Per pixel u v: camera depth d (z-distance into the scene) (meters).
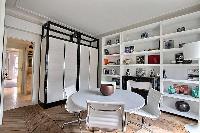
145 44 5.23
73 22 5.29
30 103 5.02
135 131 2.89
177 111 3.95
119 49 6.12
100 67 6.74
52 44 4.77
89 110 2.02
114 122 1.98
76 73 5.66
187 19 4.13
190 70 4.05
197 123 3.38
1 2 3.09
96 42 6.96
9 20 4.35
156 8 4.12
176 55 4.38
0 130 2.88
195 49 2.60
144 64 4.89
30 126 3.11
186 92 4.13
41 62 5.04
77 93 2.88
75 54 5.65
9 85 9.34
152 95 2.92
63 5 3.99
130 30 5.32
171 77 4.43
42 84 4.80
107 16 4.73
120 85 5.58
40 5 4.02
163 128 3.08
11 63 14.27
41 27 5.16
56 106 4.72
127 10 4.27
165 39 4.63
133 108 2.00
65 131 2.88
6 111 4.09
